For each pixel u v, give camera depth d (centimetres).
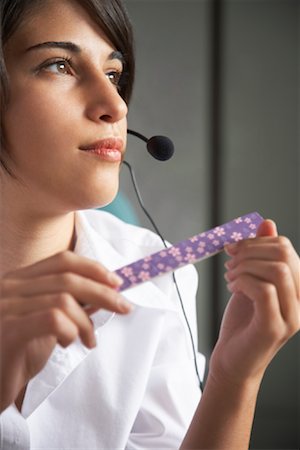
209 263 336
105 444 120
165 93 335
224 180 334
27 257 116
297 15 333
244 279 90
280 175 333
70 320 79
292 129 333
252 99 334
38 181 107
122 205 179
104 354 125
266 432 316
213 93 336
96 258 125
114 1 111
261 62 334
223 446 102
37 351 80
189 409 127
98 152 105
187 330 136
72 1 107
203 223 336
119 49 113
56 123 104
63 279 80
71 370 115
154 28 335
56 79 105
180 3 336
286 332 93
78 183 105
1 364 81
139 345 127
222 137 335
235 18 335
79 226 125
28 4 105
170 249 92
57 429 118
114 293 81
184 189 335
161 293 128
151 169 331
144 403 126
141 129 333
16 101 105
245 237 93
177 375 129
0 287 82
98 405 121
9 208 112
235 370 98
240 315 101
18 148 106
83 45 106
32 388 113
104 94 104
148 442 123
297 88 333
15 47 106
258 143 334
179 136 335
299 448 316
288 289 89
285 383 318
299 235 332
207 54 338
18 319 80
